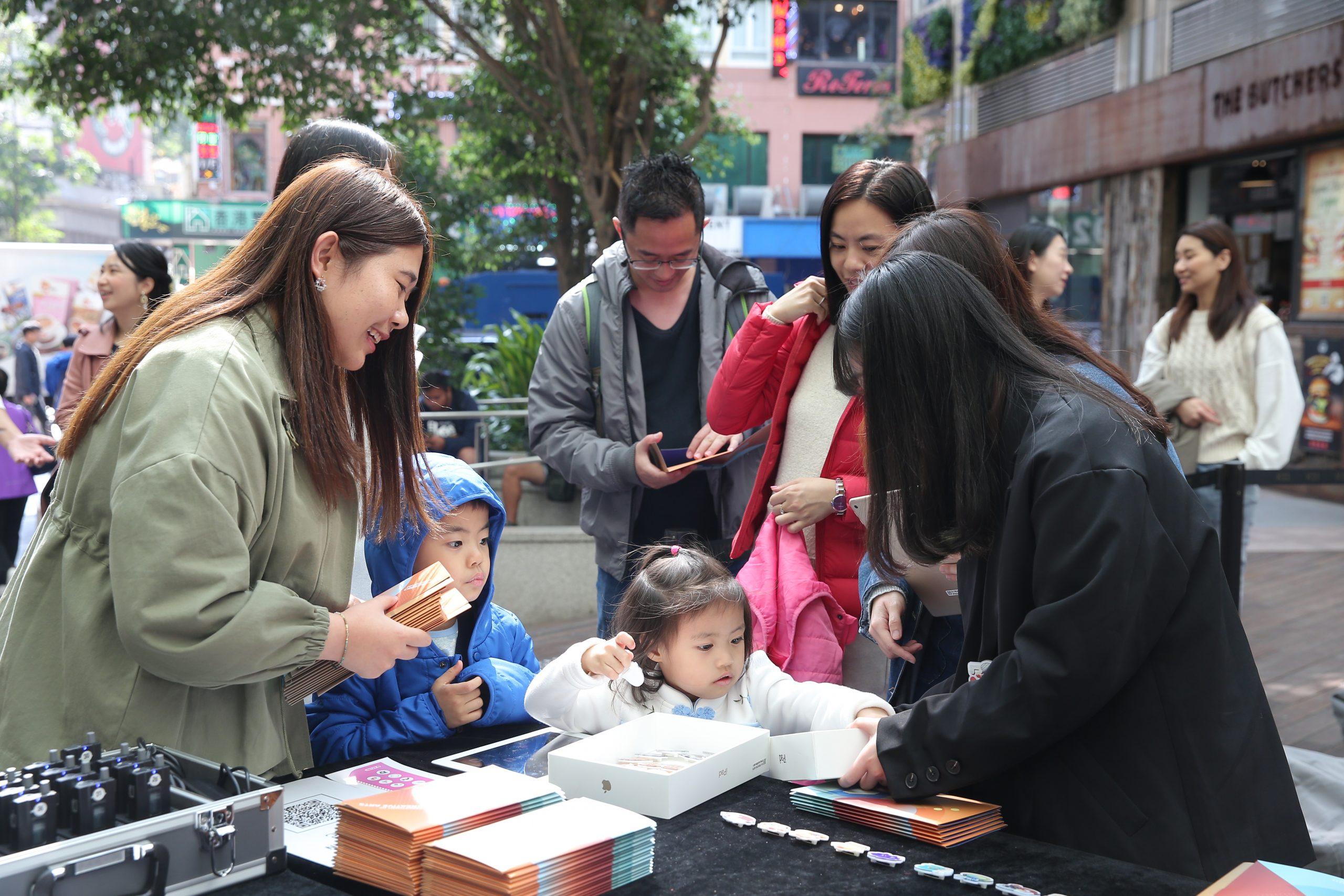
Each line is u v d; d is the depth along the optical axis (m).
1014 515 1.37
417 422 1.72
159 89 7.45
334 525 1.55
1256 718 1.36
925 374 1.38
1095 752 1.38
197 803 1.23
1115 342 10.45
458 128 8.86
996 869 1.28
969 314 1.41
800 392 2.40
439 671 2.00
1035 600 1.36
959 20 13.04
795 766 1.61
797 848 1.34
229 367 1.41
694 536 2.71
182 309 1.48
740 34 24.14
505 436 7.50
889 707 1.79
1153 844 1.33
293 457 1.50
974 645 1.54
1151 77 9.73
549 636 5.38
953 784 1.37
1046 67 11.43
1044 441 1.35
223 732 1.51
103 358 3.62
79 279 8.06
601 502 2.89
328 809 1.50
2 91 7.64
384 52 8.37
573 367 2.94
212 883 1.22
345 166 1.55
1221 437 4.01
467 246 9.30
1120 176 10.34
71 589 1.45
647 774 1.45
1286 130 8.14
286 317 1.49
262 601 1.37
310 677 1.56
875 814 1.39
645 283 2.80
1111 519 1.29
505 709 1.99
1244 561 3.94
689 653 1.90
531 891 1.13
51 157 34.47
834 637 2.21
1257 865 1.20
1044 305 1.79
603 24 6.96
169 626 1.31
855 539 2.33
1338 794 2.30
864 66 24.28
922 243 1.54
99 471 1.43
